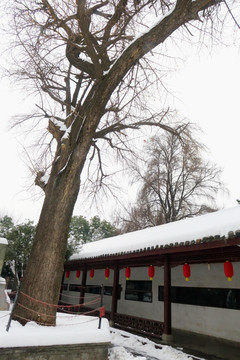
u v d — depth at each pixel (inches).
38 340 151.9
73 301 601.6
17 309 188.5
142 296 429.1
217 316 313.3
